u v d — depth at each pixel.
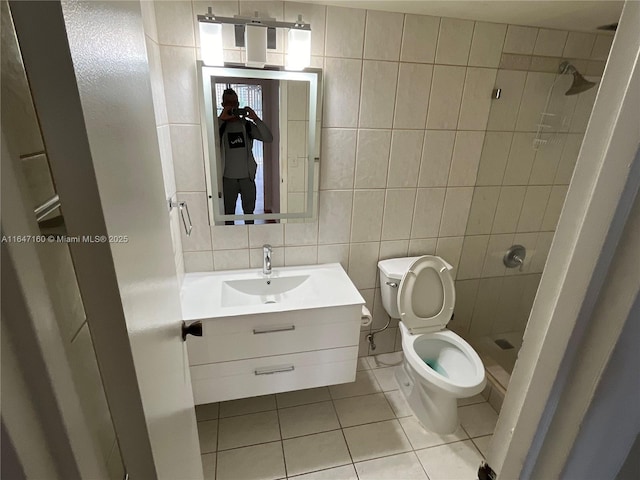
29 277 0.31
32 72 0.31
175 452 0.72
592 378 0.37
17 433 0.30
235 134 1.52
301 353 1.57
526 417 0.47
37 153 0.39
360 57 1.54
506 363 2.08
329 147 1.66
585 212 0.37
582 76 1.77
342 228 1.84
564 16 1.48
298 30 1.37
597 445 0.36
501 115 1.79
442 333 1.85
